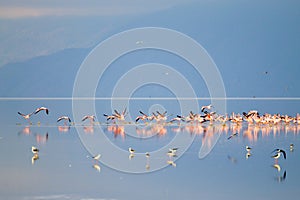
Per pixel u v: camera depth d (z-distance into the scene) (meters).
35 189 37.06
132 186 38.00
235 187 37.91
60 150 52.97
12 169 43.31
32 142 58.81
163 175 41.78
